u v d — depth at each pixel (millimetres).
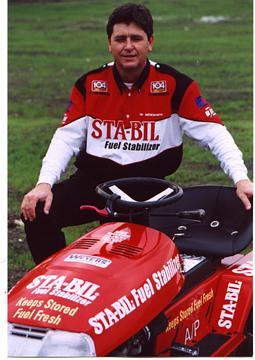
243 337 3025
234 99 9031
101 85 3172
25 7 16281
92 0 17125
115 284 2404
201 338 2938
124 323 2350
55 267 2504
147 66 3139
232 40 12797
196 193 3254
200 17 14867
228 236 3113
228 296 3033
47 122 8156
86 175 3279
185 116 3145
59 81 10227
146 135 3174
